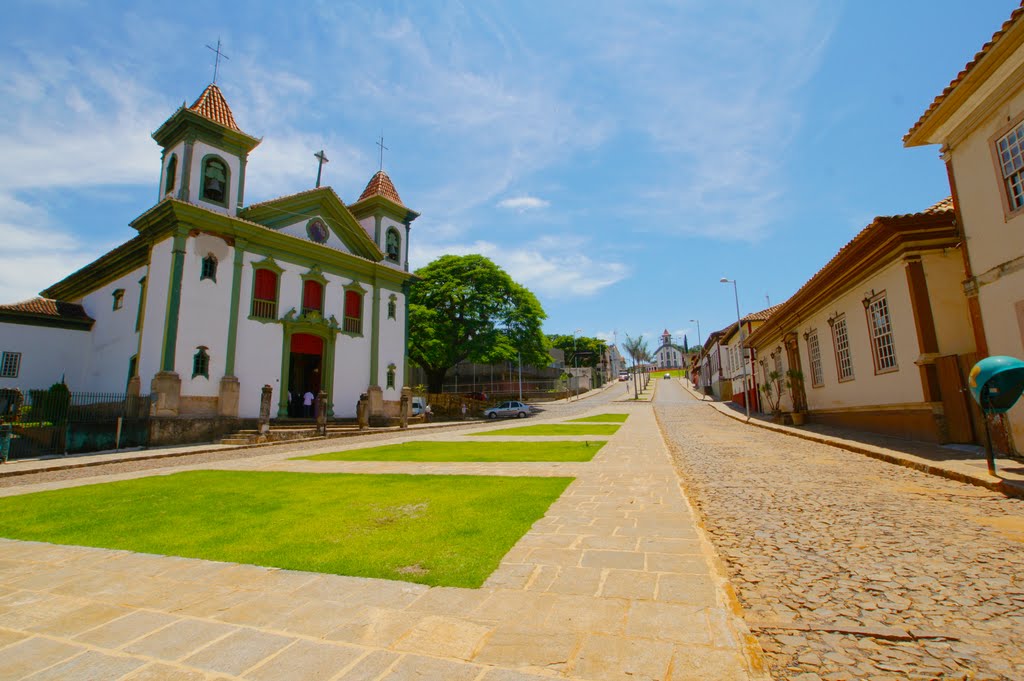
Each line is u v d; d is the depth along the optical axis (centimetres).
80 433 1677
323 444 1797
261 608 369
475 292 4175
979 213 949
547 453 1258
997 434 927
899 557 454
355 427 2355
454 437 1881
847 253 1324
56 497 854
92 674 283
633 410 3744
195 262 2009
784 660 288
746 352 3541
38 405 2106
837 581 405
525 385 5978
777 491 756
